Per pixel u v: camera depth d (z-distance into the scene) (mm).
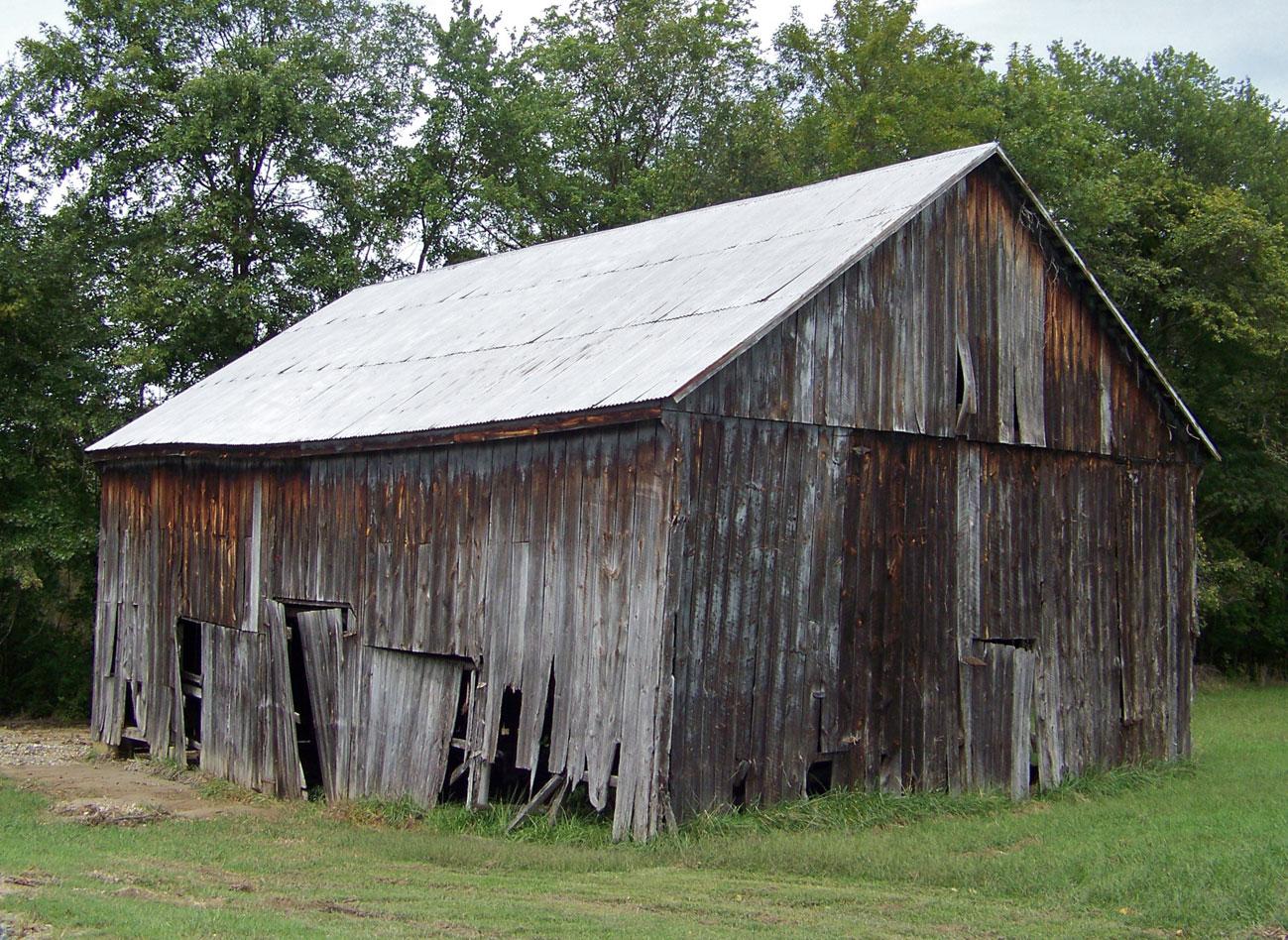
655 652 14555
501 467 16781
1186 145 42000
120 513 24906
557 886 12773
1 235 32969
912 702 17391
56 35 35031
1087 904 11828
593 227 43344
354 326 25297
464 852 14445
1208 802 17484
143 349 33031
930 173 18750
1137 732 21000
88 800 19047
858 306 17031
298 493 20141
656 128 47812
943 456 18156
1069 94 41656
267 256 35625
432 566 17609
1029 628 19234
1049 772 19281
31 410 31969
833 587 16500
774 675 15742
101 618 25234
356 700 18781
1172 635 21781
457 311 22891
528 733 15953
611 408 14781
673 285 18656
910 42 42750
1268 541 42406
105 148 35094
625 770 14734
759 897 12227
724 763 15164
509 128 40781
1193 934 10805
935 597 17828
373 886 12758
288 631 20250
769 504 15766
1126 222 38281
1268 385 38250
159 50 35656
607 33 48188
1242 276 37531
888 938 10656
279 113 34562
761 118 44000
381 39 40531
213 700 21781
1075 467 20281
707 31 47719
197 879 12992
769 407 15750
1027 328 19516
